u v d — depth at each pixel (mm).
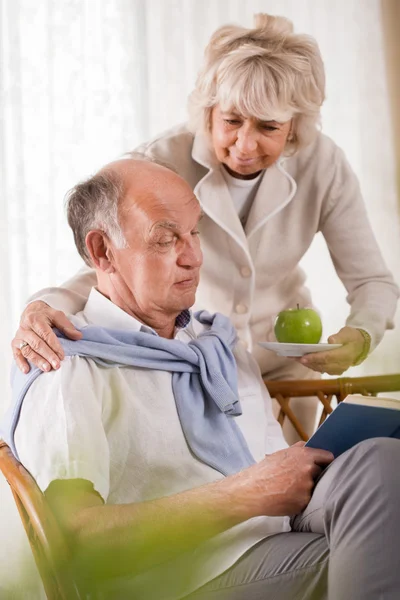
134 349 1139
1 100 1644
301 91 1320
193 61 1745
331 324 1848
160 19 1729
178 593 1021
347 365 1408
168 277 1163
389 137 1874
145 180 1156
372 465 887
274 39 1326
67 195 1193
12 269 1645
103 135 1704
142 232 1146
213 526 975
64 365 1080
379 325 1459
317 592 960
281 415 1521
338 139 1873
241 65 1273
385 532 858
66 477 994
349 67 1855
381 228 1877
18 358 1103
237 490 977
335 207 1509
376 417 950
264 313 1530
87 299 1308
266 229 1475
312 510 1017
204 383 1168
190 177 1460
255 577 999
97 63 1697
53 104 1672
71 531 940
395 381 1521
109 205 1151
